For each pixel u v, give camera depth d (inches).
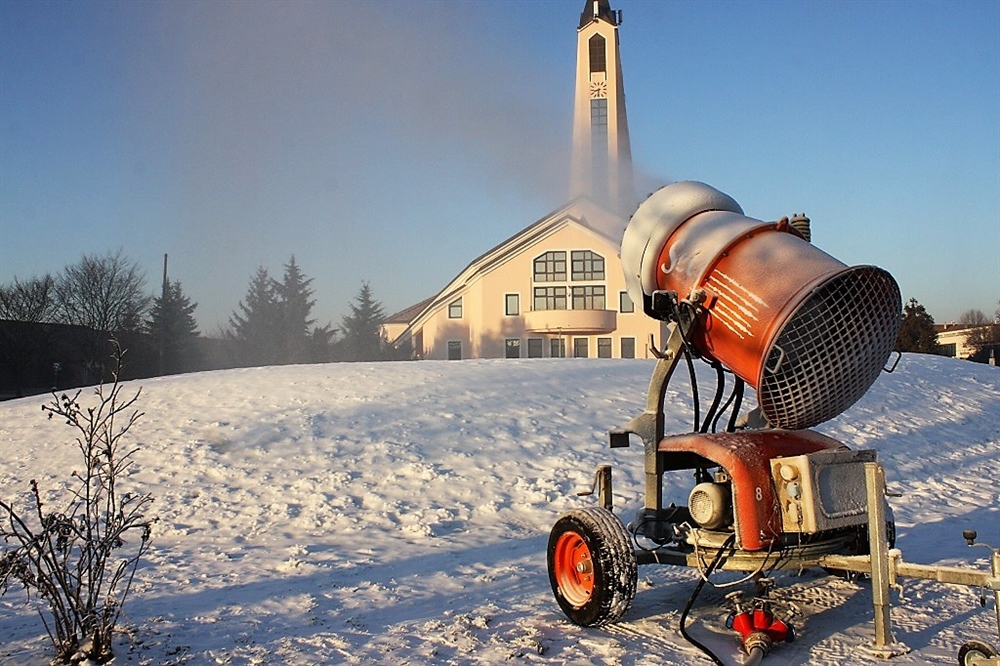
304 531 391.9
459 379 721.6
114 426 574.2
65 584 207.3
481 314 2054.6
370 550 352.2
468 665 207.8
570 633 234.2
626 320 2014.0
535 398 647.8
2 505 211.0
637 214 272.7
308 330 2832.2
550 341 2031.3
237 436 540.7
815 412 233.9
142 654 214.2
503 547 358.0
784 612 253.8
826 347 226.5
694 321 243.1
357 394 655.8
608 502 263.7
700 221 257.3
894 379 797.2
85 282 2126.0
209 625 242.7
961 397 754.2
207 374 800.3
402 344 2297.0
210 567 323.6
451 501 435.5
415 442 525.3
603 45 2244.1
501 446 523.5
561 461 498.6
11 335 1886.1
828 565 228.2
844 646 221.5
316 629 239.3
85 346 1931.6
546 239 2032.5
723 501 230.8
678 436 247.4
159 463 494.3
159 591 286.2
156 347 2330.2
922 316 2650.1
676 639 228.7
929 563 325.1
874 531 215.8
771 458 223.6
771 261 233.0
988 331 2955.2
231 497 440.5
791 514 217.3
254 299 2834.6
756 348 227.3
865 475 223.5
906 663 207.6
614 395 670.5
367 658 213.2
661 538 255.4
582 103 2228.1
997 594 189.6
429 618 250.2
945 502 470.9
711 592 281.0
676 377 753.0
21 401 713.0
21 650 216.7
